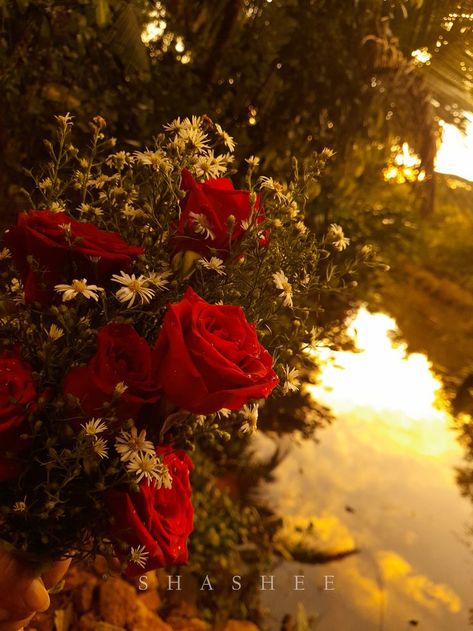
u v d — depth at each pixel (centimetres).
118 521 81
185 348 67
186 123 95
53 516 80
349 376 534
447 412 513
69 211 99
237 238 84
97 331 80
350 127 325
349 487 385
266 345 95
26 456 80
